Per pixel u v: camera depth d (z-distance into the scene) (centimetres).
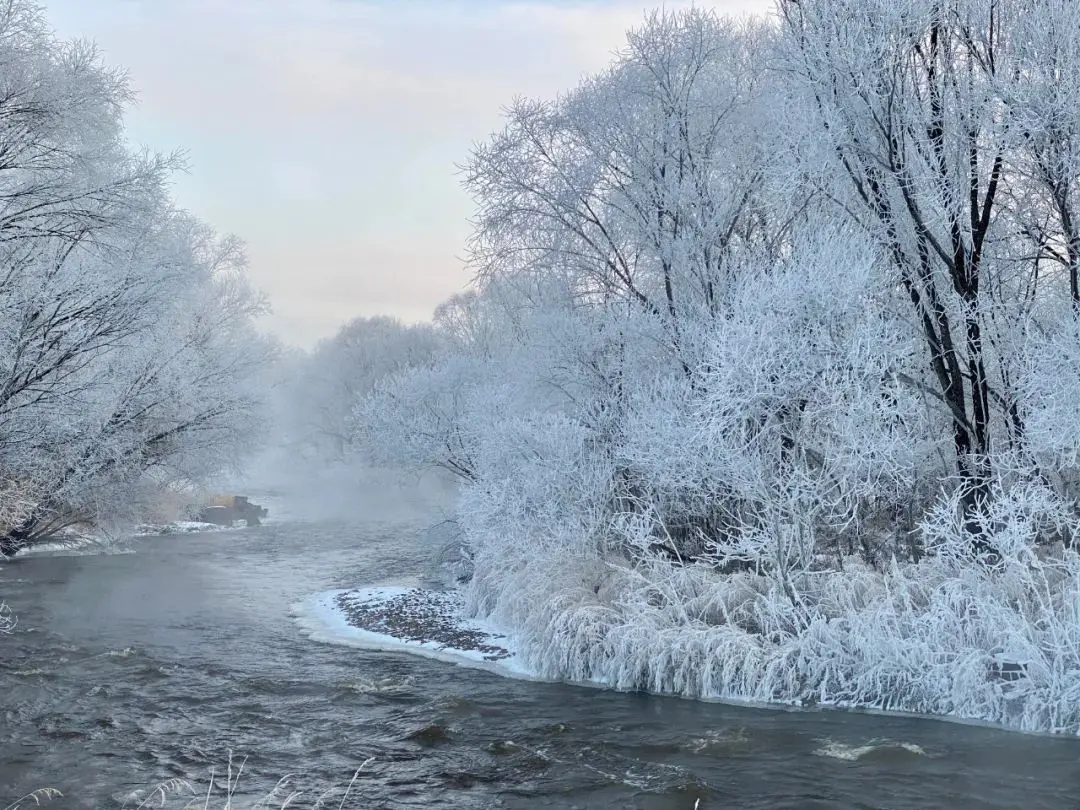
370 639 1472
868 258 1244
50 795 808
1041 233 1322
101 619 1614
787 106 1375
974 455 1248
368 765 895
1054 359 1128
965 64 1306
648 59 1652
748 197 1608
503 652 1352
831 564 1275
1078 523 1096
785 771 857
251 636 1491
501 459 1631
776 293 1202
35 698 1116
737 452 1186
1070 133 1185
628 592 1261
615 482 1510
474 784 844
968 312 1284
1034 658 971
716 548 1389
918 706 1036
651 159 1647
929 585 1128
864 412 1162
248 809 779
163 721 1032
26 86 1670
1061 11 1194
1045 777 821
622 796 809
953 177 1278
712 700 1096
